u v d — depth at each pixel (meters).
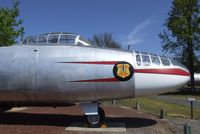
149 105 29.58
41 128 14.24
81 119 17.17
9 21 29.38
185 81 14.86
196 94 54.78
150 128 14.86
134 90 14.29
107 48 14.79
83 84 14.12
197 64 58.88
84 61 14.21
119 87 14.12
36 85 14.38
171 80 14.45
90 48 14.68
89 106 14.62
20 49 15.09
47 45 15.16
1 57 14.92
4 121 16.33
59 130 13.80
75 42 15.20
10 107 16.73
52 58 14.43
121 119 17.62
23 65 14.53
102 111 14.81
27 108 23.34
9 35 28.94
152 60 14.51
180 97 46.09
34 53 14.75
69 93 14.28
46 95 14.52
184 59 59.47
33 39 15.82
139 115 20.33
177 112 23.30
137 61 14.32
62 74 14.20
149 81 14.26
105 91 14.19
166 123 16.69
